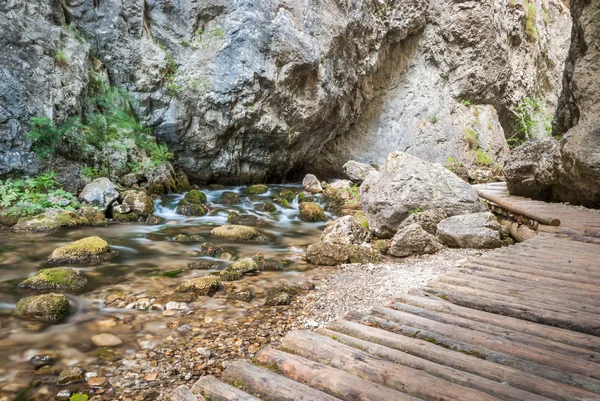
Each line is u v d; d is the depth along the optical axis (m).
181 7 11.35
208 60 11.41
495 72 17.34
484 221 7.24
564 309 3.41
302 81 12.71
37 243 6.87
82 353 3.54
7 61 8.43
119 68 10.71
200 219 9.55
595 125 7.80
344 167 14.34
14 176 8.45
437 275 5.73
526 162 9.65
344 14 13.37
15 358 3.42
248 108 11.69
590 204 8.34
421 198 7.94
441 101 16.94
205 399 2.27
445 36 16.64
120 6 10.54
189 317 4.33
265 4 11.48
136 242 7.30
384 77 16.83
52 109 8.91
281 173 14.70
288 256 6.88
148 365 3.40
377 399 2.13
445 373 2.38
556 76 22.69
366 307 4.63
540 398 2.10
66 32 9.73
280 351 2.65
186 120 11.51
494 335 2.93
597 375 2.36
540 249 5.60
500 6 17.33
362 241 7.64
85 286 5.10
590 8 9.61
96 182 9.09
